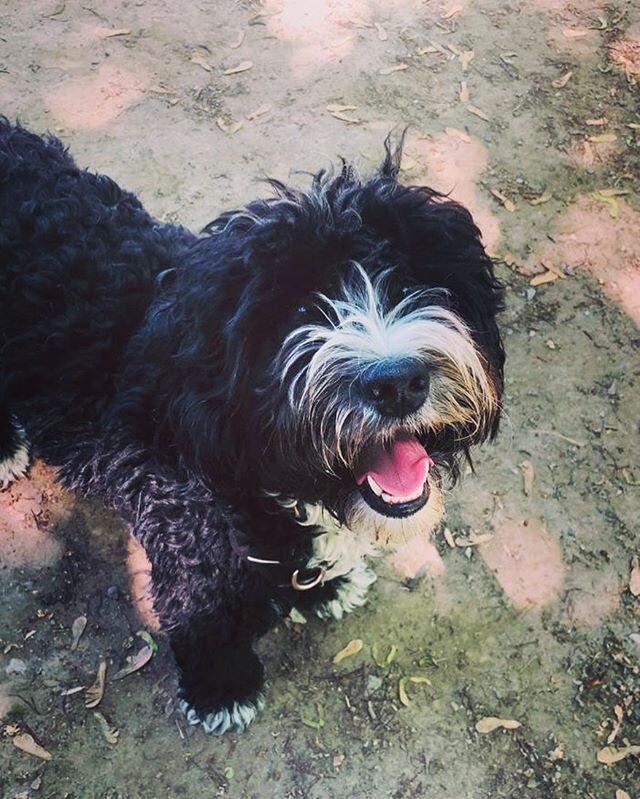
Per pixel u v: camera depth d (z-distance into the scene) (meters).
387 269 0.58
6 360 0.73
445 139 1.17
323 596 0.81
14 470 0.88
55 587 0.84
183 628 0.73
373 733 0.78
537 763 0.77
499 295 0.64
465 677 0.80
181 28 1.29
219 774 0.76
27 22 1.28
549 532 0.88
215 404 0.58
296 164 1.14
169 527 0.70
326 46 1.28
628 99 1.23
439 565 0.86
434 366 0.56
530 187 1.13
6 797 0.75
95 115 1.17
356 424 0.55
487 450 0.92
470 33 1.31
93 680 0.80
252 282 0.55
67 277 0.71
